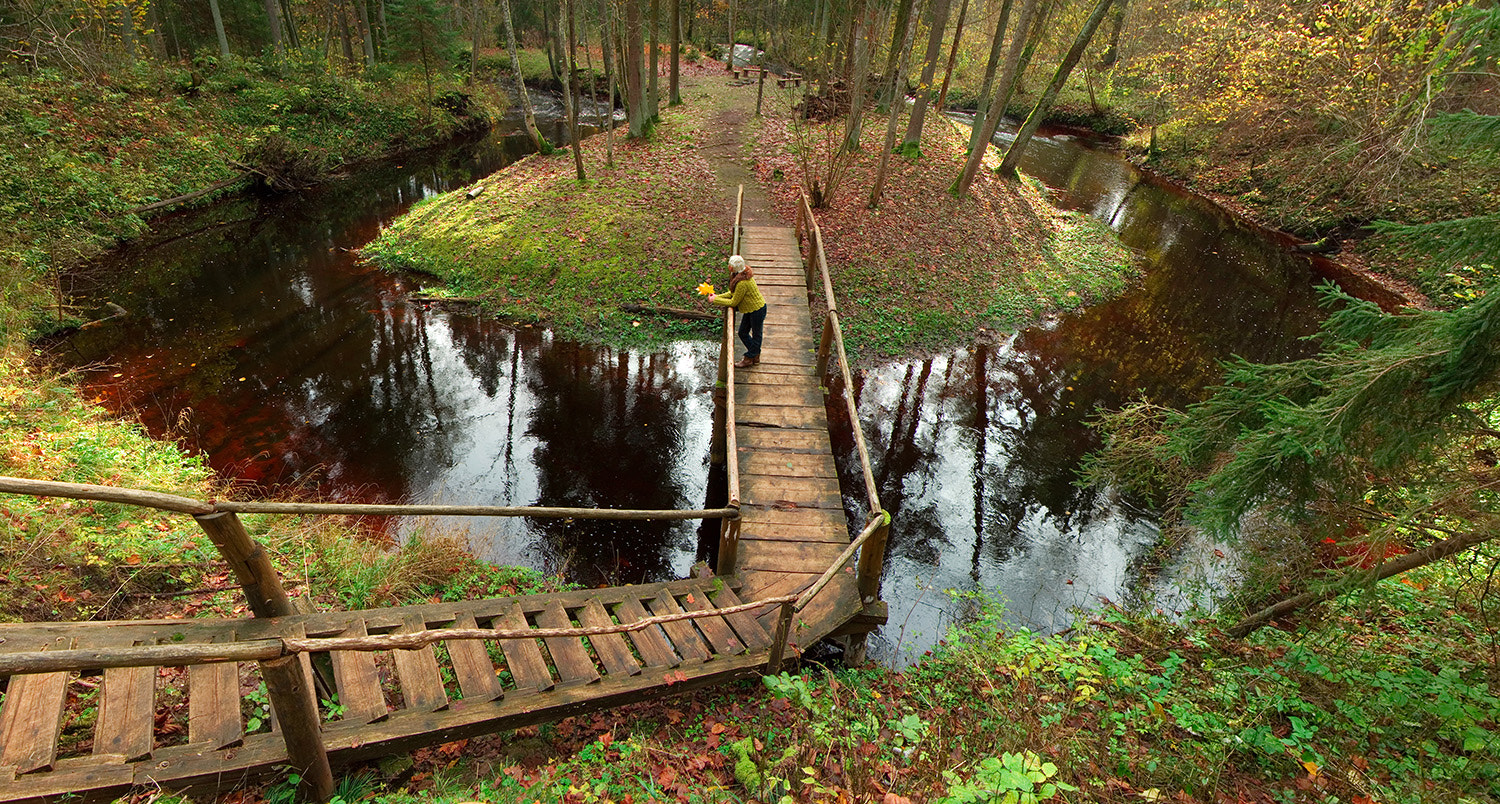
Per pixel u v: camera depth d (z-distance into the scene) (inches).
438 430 377.7
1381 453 168.4
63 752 137.4
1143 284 631.2
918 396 440.1
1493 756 148.0
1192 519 223.5
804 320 405.4
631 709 190.5
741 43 1809.8
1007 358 490.6
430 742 158.9
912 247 594.2
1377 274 656.4
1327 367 188.7
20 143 614.9
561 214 608.4
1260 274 668.1
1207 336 537.3
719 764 162.1
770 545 244.2
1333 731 169.0
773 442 295.9
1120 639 234.2
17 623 154.3
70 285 499.2
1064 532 338.6
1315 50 649.6
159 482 262.8
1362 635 208.2
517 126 1196.5
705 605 213.9
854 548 194.9
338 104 964.0
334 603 216.4
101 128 708.7
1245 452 191.3
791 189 669.9
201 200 718.5
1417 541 207.9
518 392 418.6
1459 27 188.1
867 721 167.6
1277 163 832.9
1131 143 1123.3
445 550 257.6
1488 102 466.9
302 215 723.4
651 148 764.6
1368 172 388.2
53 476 234.7
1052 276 607.8
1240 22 805.2
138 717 140.8
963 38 1448.1
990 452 394.3
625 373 443.2
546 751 174.4
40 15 650.8
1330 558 220.7
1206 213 845.2
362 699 160.4
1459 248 161.6
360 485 327.9
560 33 782.5
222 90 874.8
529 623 201.5
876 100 859.4
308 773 139.7
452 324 492.1
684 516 212.5
